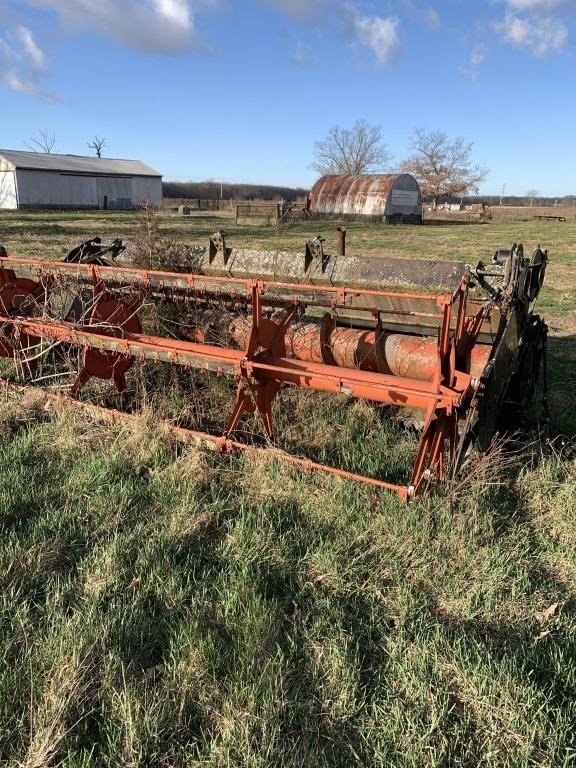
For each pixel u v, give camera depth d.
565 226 46.56
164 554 3.65
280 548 3.73
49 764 2.41
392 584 3.49
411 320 5.67
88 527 3.95
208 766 2.41
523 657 2.90
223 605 3.26
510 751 2.46
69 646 2.90
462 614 3.25
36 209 52.66
